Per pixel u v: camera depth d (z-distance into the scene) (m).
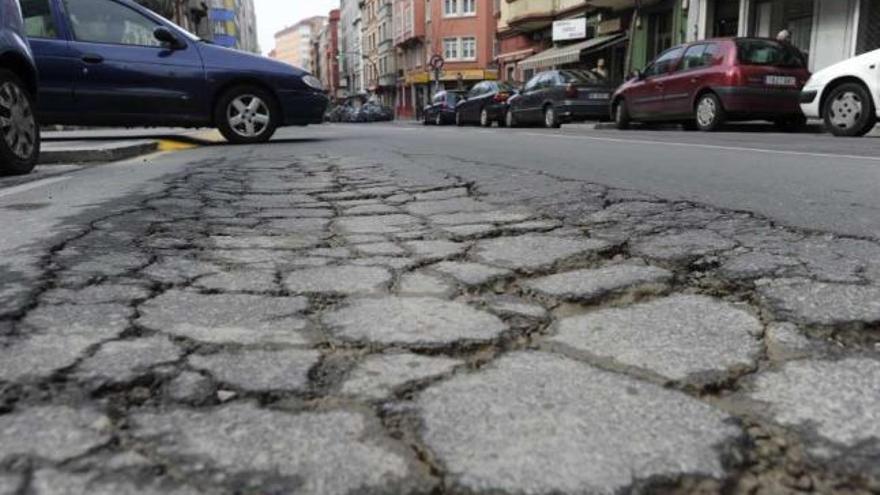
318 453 1.20
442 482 1.12
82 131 13.25
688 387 1.45
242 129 8.82
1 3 5.19
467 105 22.16
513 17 31.56
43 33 7.79
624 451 1.21
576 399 1.39
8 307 1.93
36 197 4.05
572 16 28.97
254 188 4.56
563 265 2.42
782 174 4.85
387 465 1.16
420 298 2.07
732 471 1.16
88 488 1.09
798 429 1.29
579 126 15.91
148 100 8.19
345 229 3.16
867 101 9.29
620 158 6.28
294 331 1.78
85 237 2.88
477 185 4.55
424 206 3.79
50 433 1.25
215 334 1.75
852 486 1.13
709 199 3.75
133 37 8.23
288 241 2.90
